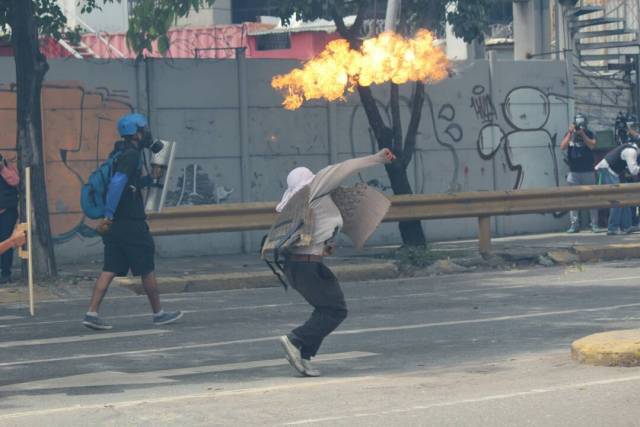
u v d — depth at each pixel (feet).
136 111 92.63
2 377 45.91
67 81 89.86
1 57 87.45
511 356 47.88
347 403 36.83
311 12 87.30
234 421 34.40
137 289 75.25
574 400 35.45
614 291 69.41
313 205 43.52
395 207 86.17
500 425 32.55
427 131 104.63
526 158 109.50
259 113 97.50
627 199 95.09
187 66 94.53
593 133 107.45
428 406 35.55
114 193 57.88
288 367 46.83
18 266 85.97
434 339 53.26
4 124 87.71
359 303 67.41
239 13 184.44
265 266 85.35
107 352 51.75
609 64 120.26
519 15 124.16
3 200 75.82
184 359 49.49
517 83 108.88
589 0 140.46
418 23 92.73
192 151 94.99
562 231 109.81
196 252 94.53
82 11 103.65
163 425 34.17
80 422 34.99
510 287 73.26
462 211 87.45
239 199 96.94
